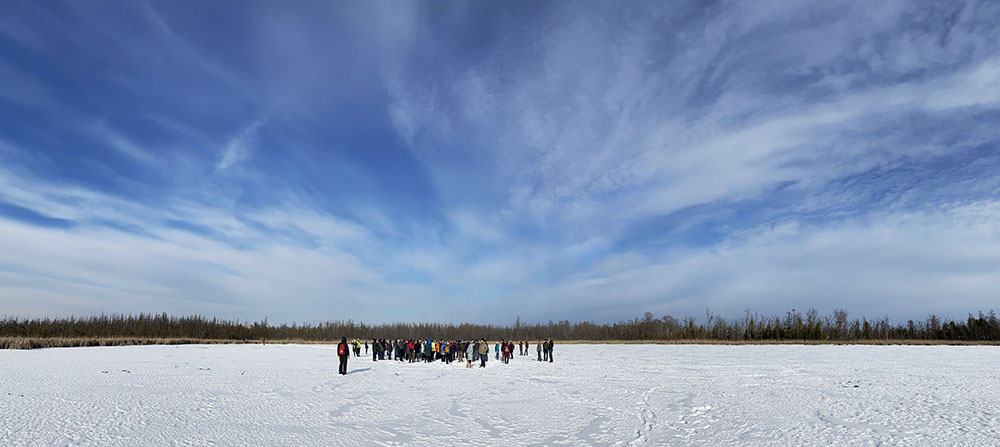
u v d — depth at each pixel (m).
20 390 22.34
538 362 45.50
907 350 68.38
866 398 21.73
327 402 20.72
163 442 13.12
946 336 134.62
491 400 21.84
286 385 26.11
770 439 14.43
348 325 195.62
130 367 35.94
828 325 137.50
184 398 20.88
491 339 156.75
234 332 172.12
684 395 23.36
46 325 142.12
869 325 136.62
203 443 13.23
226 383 26.55
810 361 46.22
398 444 13.98
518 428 16.19
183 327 167.75
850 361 45.97
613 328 159.88
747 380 29.58
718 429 15.90
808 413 18.22
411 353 45.62
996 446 12.93
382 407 19.73
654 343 100.69
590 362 45.56
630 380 29.73
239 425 15.68
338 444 13.74
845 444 13.63
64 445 12.46
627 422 17.14
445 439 14.63
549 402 21.34
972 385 26.12
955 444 13.21
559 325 171.12
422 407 19.88
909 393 23.17
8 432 13.73
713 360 48.12
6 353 54.38
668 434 15.31
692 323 142.50
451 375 32.53
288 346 89.25
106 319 162.50
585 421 17.28
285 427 15.66
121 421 15.55
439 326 194.62
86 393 21.70
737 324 136.50
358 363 43.06
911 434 14.45
